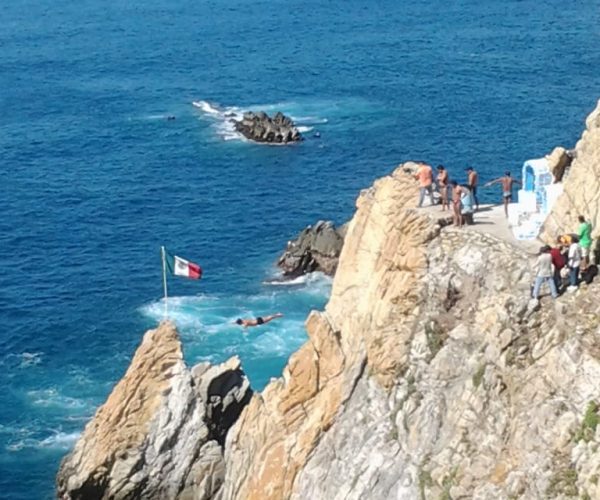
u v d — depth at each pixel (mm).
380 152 145125
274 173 138500
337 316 61312
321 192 130875
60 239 118500
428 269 55125
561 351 46719
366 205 62781
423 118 160000
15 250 115750
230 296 101750
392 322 55281
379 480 51031
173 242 116250
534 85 175875
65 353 92688
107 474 67688
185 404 67938
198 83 191375
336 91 180125
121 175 140125
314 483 54594
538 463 44812
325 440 55781
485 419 48469
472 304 52875
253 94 181375
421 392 52031
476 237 55031
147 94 184375
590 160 53156
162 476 67562
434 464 49188
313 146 149125
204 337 93625
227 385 70125
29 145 155625
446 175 57812
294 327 94875
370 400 54531
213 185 134875
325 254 105188
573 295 49156
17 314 100062
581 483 43094
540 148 142500
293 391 58406
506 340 49188
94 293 104062
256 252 112312
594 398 44781
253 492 57969
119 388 68812
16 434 79750
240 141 153250
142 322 97938
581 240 50125
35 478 74438
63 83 195625
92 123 167000
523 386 47688
